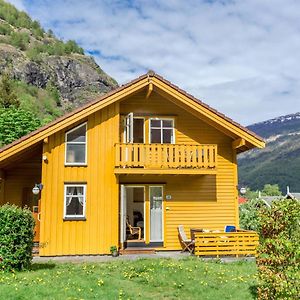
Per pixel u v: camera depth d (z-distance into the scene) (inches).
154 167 659.4
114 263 530.0
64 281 404.8
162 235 693.9
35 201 766.5
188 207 706.2
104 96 646.5
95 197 652.1
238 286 401.7
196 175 693.3
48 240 628.7
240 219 909.8
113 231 647.1
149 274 450.6
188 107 701.9
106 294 362.3
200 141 729.0
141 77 661.9
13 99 1787.6
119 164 649.0
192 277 437.1
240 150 762.8
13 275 424.5
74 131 663.8
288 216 315.0
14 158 672.4
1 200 735.7
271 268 314.5
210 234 625.0
